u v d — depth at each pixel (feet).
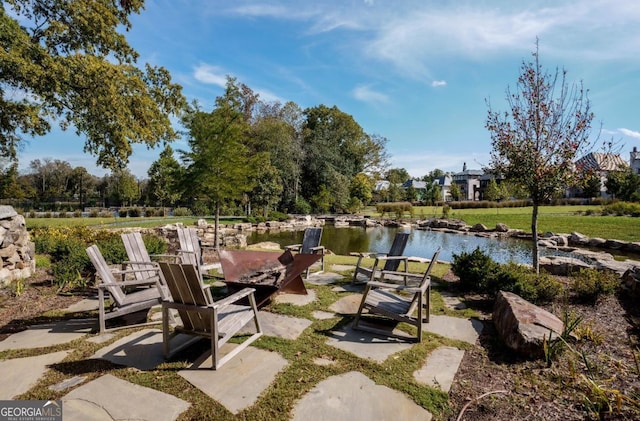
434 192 139.23
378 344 10.18
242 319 9.94
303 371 8.47
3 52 22.38
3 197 87.86
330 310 13.25
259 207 79.00
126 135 30.55
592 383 6.93
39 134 31.78
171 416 6.61
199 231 47.42
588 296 13.89
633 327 11.14
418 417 6.72
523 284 13.78
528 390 7.64
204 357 9.16
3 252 16.14
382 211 97.45
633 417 6.33
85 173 141.18
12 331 11.05
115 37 32.07
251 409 6.87
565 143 17.01
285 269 15.84
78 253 18.71
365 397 7.36
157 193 103.60
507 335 9.93
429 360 9.17
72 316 12.59
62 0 28.68
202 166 35.06
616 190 90.94
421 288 10.41
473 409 6.96
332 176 101.19
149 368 8.55
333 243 49.01
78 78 26.40
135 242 16.02
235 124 35.81
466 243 47.88
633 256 37.14
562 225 59.11
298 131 104.06
